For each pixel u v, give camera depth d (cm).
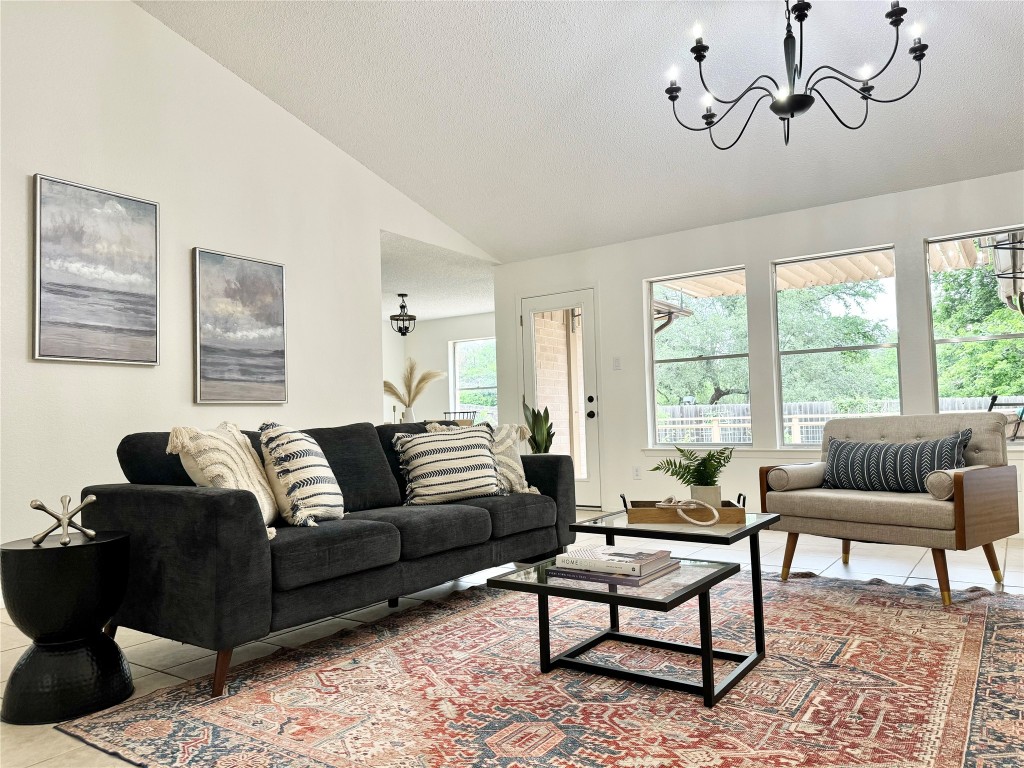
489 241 653
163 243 419
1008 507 340
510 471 381
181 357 425
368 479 343
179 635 227
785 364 558
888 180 496
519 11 408
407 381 1041
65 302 367
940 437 363
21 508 349
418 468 360
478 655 255
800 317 554
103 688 215
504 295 699
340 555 255
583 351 650
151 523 236
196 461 251
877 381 522
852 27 386
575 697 213
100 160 390
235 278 455
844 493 346
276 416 480
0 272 346
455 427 396
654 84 449
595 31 416
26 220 357
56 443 364
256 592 228
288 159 498
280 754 180
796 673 227
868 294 527
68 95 378
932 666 229
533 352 680
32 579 207
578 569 217
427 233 609
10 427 347
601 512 637
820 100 440
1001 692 206
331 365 519
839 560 408
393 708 208
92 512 256
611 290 637
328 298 520
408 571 289
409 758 175
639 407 619
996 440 346
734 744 178
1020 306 471
